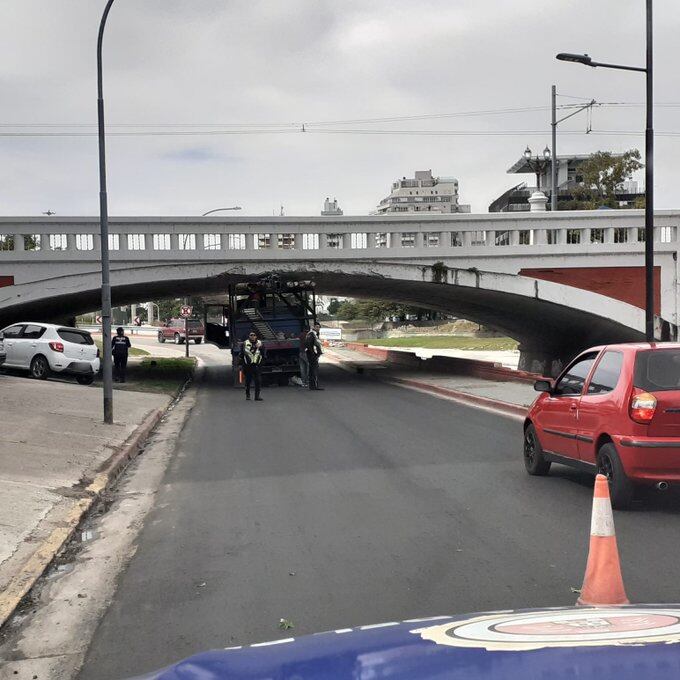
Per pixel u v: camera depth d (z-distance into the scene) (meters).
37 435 13.53
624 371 8.50
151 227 27.25
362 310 96.31
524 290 28.69
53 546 7.34
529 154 48.41
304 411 20.05
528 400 20.44
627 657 1.92
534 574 6.30
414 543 7.34
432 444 13.88
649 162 18.81
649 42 18.81
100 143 16.31
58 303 31.55
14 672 4.78
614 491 8.38
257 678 2.05
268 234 27.88
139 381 28.48
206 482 10.83
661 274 29.22
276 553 7.16
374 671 1.97
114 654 4.98
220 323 34.03
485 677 1.84
